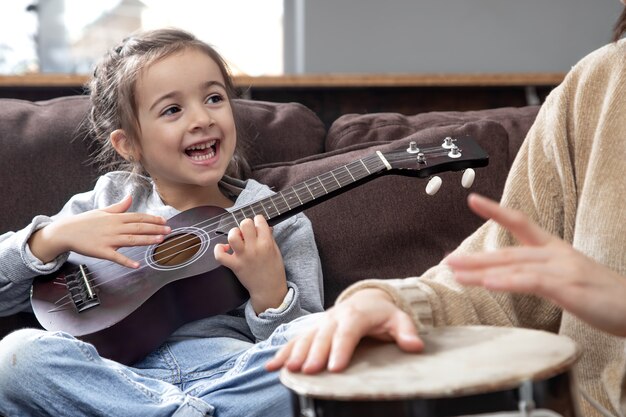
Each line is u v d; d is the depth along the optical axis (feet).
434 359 2.74
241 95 7.63
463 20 10.87
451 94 9.17
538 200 4.01
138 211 5.93
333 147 6.56
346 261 5.71
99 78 6.12
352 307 2.92
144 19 10.84
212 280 5.13
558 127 4.04
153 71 5.69
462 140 5.43
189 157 5.72
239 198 5.82
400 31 10.80
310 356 2.74
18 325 5.76
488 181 5.82
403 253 5.70
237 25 11.08
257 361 4.60
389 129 6.51
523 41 10.96
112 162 6.19
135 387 4.49
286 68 11.12
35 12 10.37
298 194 5.32
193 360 5.10
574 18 10.98
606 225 3.66
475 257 2.61
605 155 3.79
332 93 8.90
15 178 6.02
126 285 5.16
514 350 2.77
